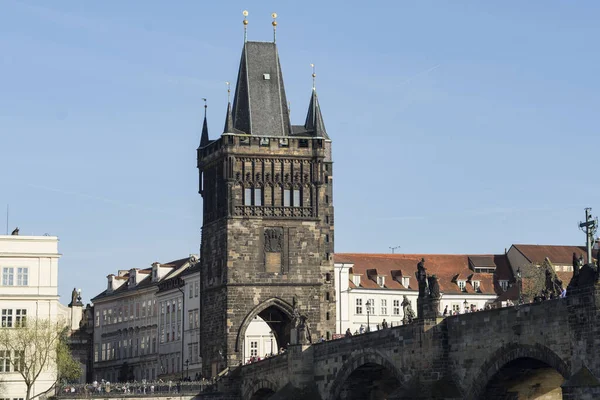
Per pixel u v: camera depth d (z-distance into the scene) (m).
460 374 110.75
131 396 157.00
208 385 159.88
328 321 188.75
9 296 163.62
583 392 90.12
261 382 152.50
